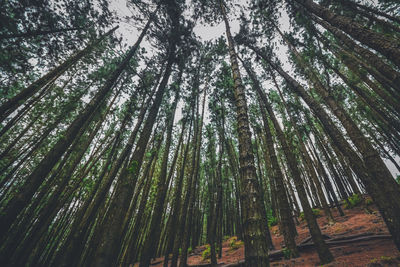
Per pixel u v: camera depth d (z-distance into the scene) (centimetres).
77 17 514
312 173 898
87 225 485
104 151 914
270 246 623
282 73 570
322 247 409
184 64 788
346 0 537
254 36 797
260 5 706
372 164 312
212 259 616
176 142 1385
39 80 550
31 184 347
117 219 291
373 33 279
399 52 236
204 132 1052
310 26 678
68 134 408
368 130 1367
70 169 721
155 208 596
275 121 588
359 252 410
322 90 447
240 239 1023
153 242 555
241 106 315
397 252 346
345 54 662
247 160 254
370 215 741
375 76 598
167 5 608
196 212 1438
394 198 273
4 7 378
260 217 210
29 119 927
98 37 696
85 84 939
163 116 1012
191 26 704
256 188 232
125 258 719
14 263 527
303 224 1044
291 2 636
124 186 327
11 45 444
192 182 700
